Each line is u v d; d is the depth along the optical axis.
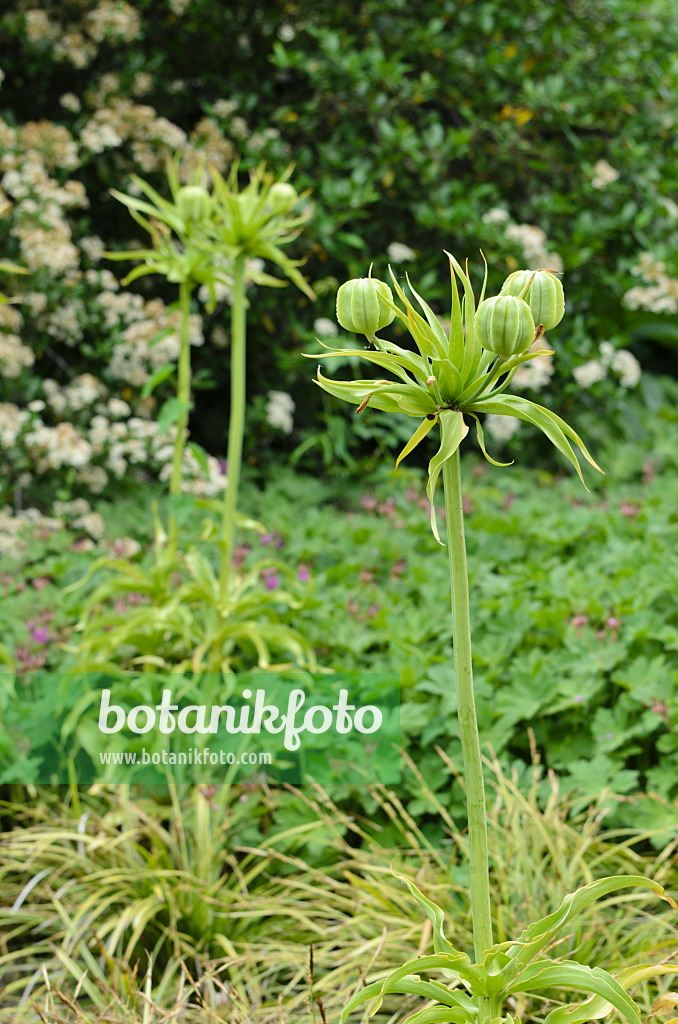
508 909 1.57
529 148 4.41
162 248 2.29
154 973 1.75
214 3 4.18
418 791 1.89
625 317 4.97
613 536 2.85
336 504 4.01
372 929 1.67
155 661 2.14
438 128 4.14
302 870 1.88
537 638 2.27
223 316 4.36
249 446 4.23
